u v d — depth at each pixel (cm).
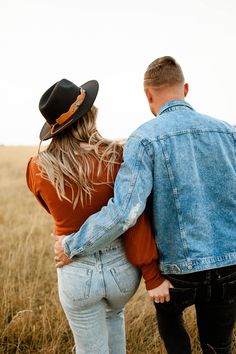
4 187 1240
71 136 181
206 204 173
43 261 447
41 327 296
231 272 176
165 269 179
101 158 178
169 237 176
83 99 181
